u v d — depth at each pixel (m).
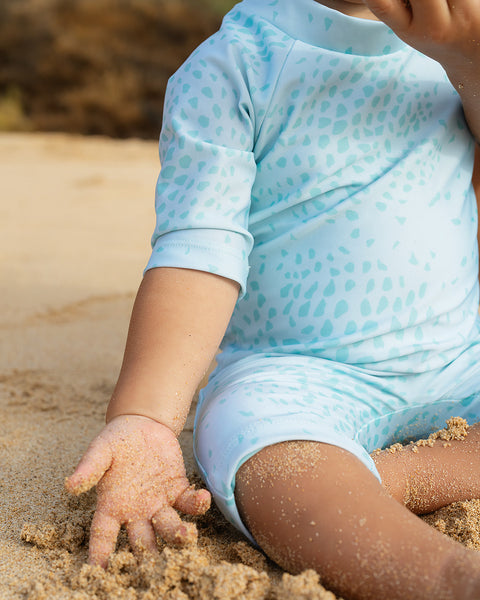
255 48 1.56
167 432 1.31
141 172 8.18
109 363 2.50
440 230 1.57
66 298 3.30
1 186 7.10
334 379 1.47
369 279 1.52
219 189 1.46
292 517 1.19
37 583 1.18
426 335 1.55
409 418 1.56
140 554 1.22
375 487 1.20
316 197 1.52
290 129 1.52
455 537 1.35
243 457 1.27
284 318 1.56
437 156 1.59
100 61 15.61
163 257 1.43
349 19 1.52
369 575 1.11
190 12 16.41
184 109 1.53
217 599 1.10
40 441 1.85
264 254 1.57
